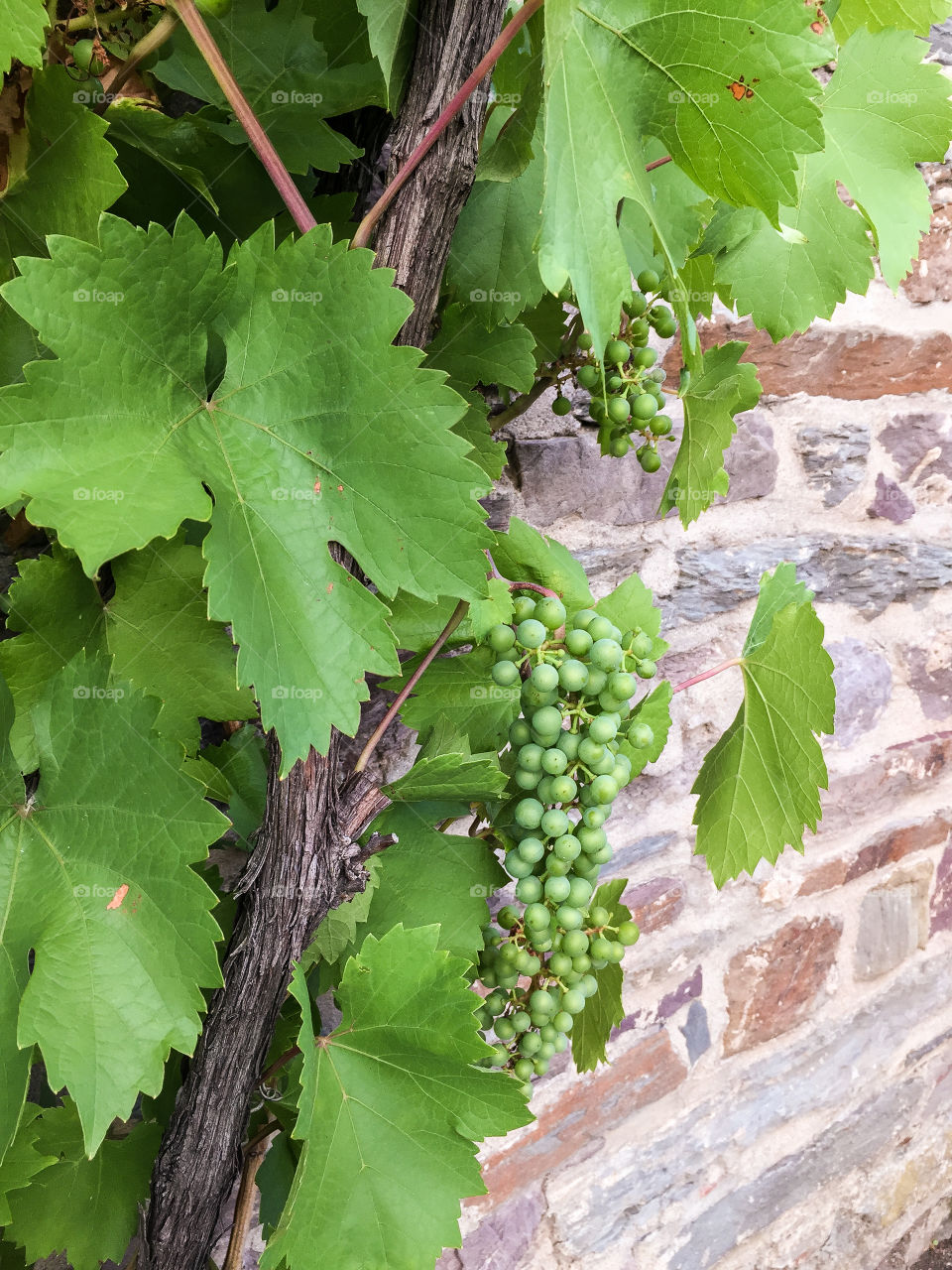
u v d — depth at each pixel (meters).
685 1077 0.93
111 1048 0.40
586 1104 0.86
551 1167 0.85
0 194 0.40
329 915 0.51
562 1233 0.86
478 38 0.39
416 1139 0.49
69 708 0.41
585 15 0.36
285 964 0.46
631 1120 0.90
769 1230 1.04
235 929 0.47
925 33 0.55
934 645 1.00
